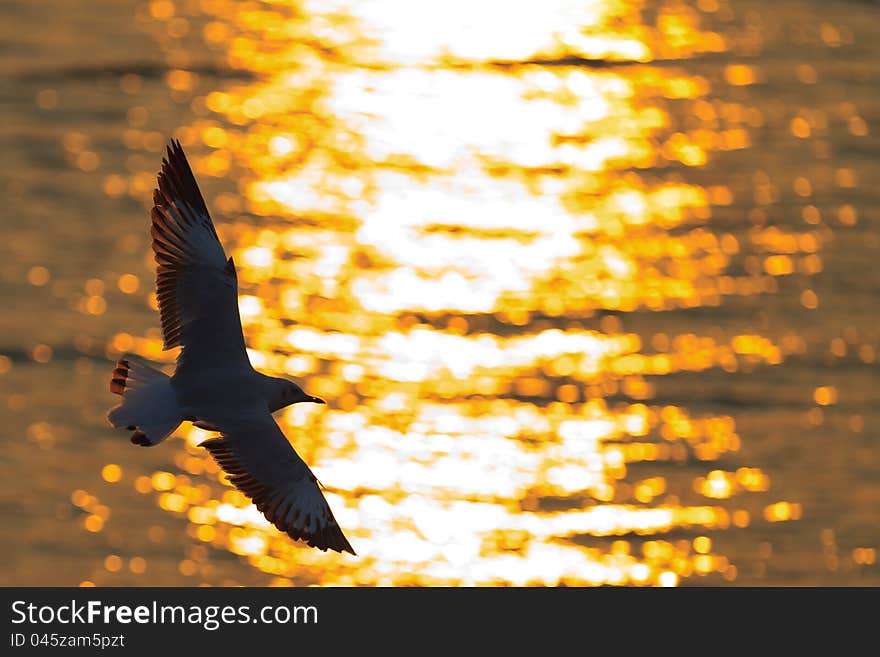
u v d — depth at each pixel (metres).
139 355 34.06
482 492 29.00
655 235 43.22
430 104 55.66
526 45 63.94
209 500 27.81
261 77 57.38
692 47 62.91
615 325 37.09
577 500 29.03
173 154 12.07
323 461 30.34
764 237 43.09
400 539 27.48
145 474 28.44
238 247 41.28
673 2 69.31
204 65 58.19
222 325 11.77
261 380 11.68
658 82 58.62
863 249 42.22
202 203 12.04
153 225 11.96
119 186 44.44
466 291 38.81
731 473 30.00
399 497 28.83
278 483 11.40
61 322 35.25
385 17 68.62
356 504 28.61
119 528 26.72
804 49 62.06
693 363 35.09
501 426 31.86
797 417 32.50
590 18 67.81
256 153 49.16
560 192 46.56
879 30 65.12
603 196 46.44
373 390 33.38
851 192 46.75
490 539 27.45
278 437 11.48
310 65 59.75
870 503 28.83
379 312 37.25
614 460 30.52
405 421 31.83
